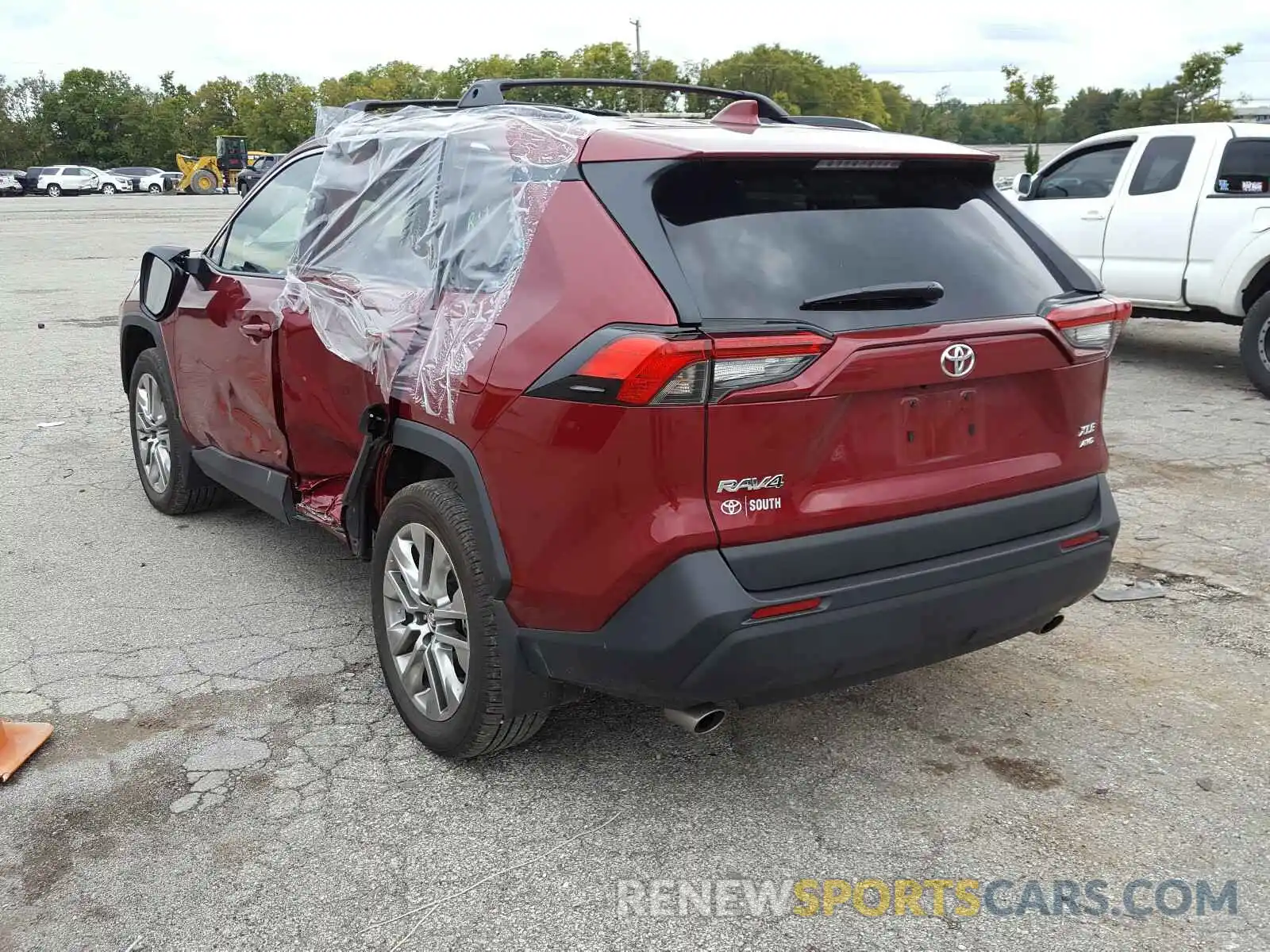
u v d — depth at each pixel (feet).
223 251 15.34
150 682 12.04
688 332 7.90
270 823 9.44
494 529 9.11
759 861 8.91
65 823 9.44
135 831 9.32
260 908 8.36
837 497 8.43
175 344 15.79
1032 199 32.32
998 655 12.66
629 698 8.82
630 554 8.15
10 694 11.76
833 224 9.02
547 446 8.52
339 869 8.83
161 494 17.62
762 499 8.14
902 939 8.01
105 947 7.96
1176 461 20.71
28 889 8.59
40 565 15.62
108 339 35.09
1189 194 27.48
